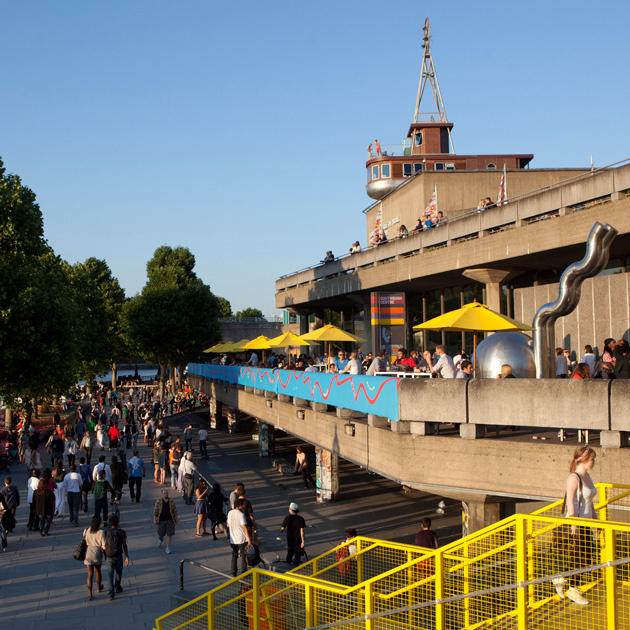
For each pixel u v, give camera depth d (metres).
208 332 69.75
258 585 8.73
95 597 13.73
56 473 21.36
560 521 5.79
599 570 6.43
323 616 8.11
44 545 17.83
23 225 30.20
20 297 28.12
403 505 23.25
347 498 24.55
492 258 24.03
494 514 12.10
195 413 51.41
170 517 17.00
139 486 23.55
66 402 55.28
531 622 6.23
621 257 21.78
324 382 18.08
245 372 30.31
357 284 36.06
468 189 37.59
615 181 19.09
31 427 34.94
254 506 23.28
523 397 11.10
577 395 10.50
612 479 10.17
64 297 33.47
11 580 14.89
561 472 10.66
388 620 7.54
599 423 10.27
